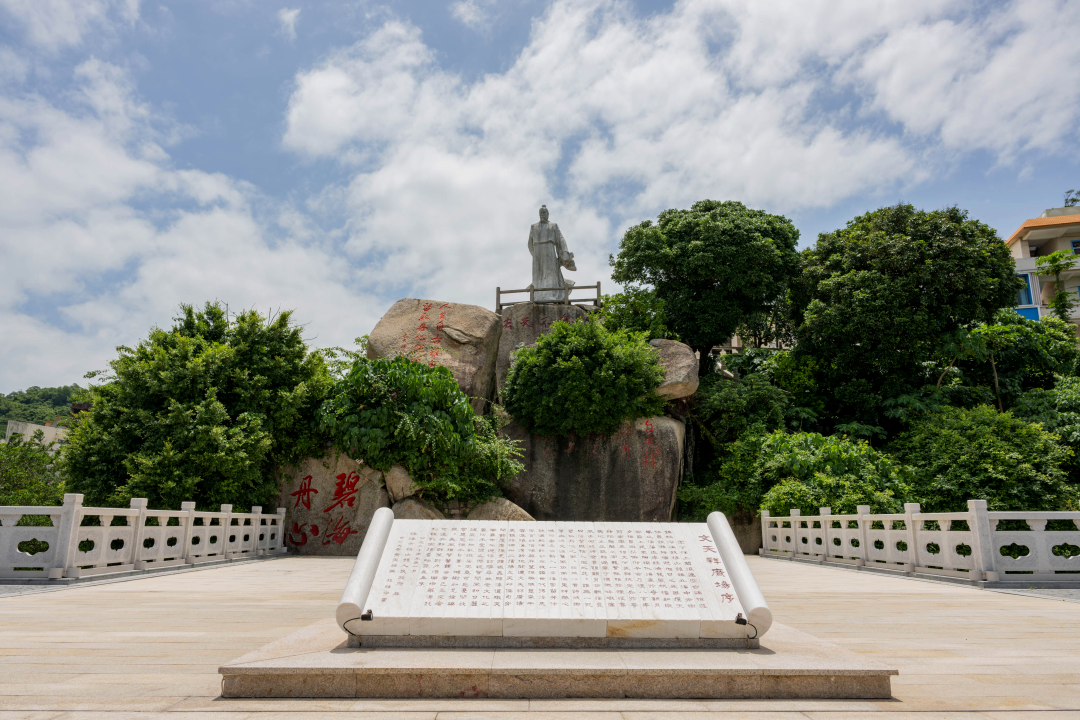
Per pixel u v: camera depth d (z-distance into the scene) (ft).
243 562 38.34
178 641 14.28
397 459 46.52
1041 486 45.14
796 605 20.49
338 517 47.24
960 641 14.74
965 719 9.13
